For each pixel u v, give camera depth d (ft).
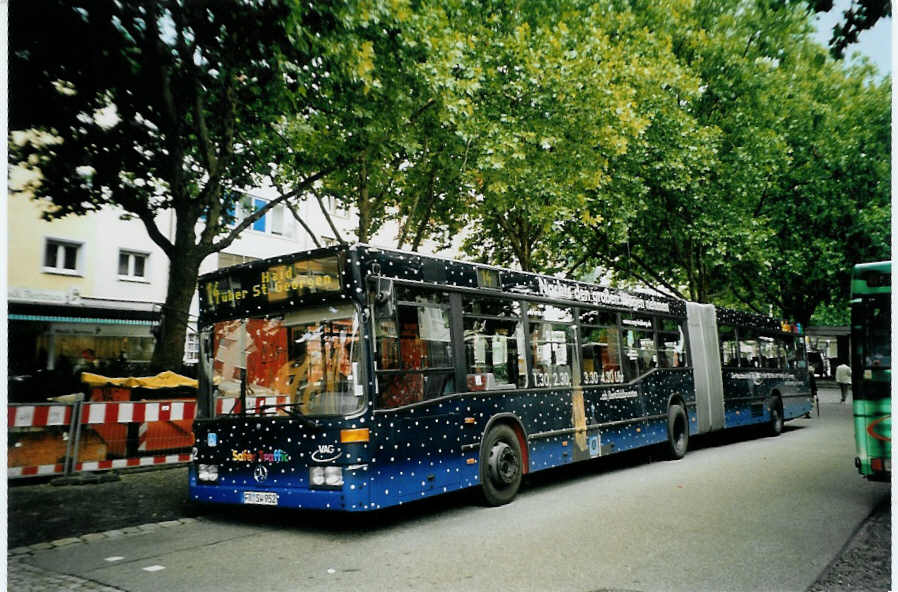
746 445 49.47
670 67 62.64
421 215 62.08
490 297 29.19
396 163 51.39
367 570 18.26
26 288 66.69
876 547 20.18
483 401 27.55
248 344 24.38
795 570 17.85
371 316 22.80
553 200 54.90
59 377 43.65
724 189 74.18
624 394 38.01
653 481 33.17
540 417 30.91
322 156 44.52
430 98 43.16
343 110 41.29
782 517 24.31
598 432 35.12
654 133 65.46
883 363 24.68
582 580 17.08
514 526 23.58
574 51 49.19
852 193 79.10
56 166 37.99
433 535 22.40
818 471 35.22
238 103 38.99
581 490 31.14
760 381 55.88
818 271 84.74
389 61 40.52
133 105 35.94
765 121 72.74
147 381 36.81
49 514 25.52
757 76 70.69
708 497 28.40
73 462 32.78
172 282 38.01
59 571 18.34
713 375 48.83
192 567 18.71
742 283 94.27
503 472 27.89
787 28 70.08
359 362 22.27
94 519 24.79
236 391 24.23
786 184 80.48
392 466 22.66
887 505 26.35
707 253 73.56
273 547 20.95
